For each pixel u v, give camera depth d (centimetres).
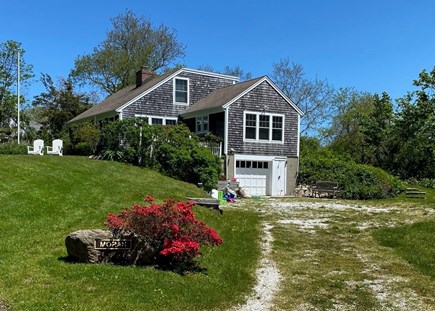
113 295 662
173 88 2816
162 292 697
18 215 1064
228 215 1496
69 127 3444
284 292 781
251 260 973
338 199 2266
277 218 1519
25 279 704
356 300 747
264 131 2552
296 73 4866
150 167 2181
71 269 752
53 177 1505
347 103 4684
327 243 1154
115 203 1292
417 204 1956
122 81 4538
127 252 821
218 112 2503
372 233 1272
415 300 751
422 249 1074
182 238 833
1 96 4288
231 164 2436
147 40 4569
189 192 1728
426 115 3362
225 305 696
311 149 3638
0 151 2625
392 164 3531
